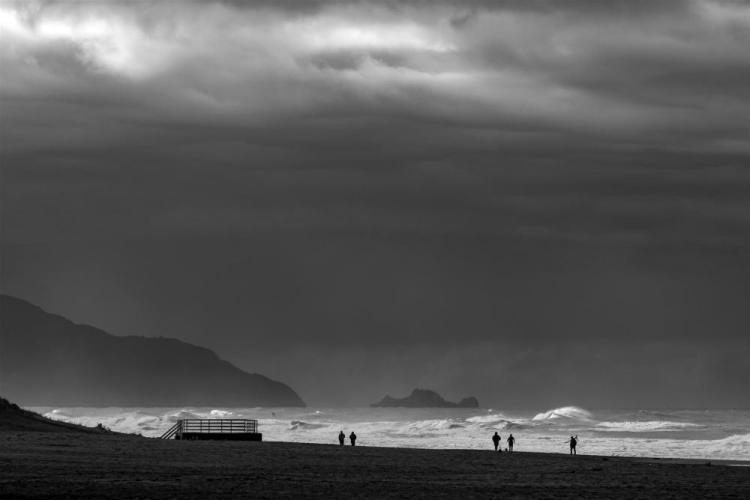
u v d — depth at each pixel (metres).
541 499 50.62
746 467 73.88
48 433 91.94
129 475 57.56
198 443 91.44
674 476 65.31
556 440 123.56
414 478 61.19
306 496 49.56
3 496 46.03
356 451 87.00
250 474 60.72
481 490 54.62
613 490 55.62
